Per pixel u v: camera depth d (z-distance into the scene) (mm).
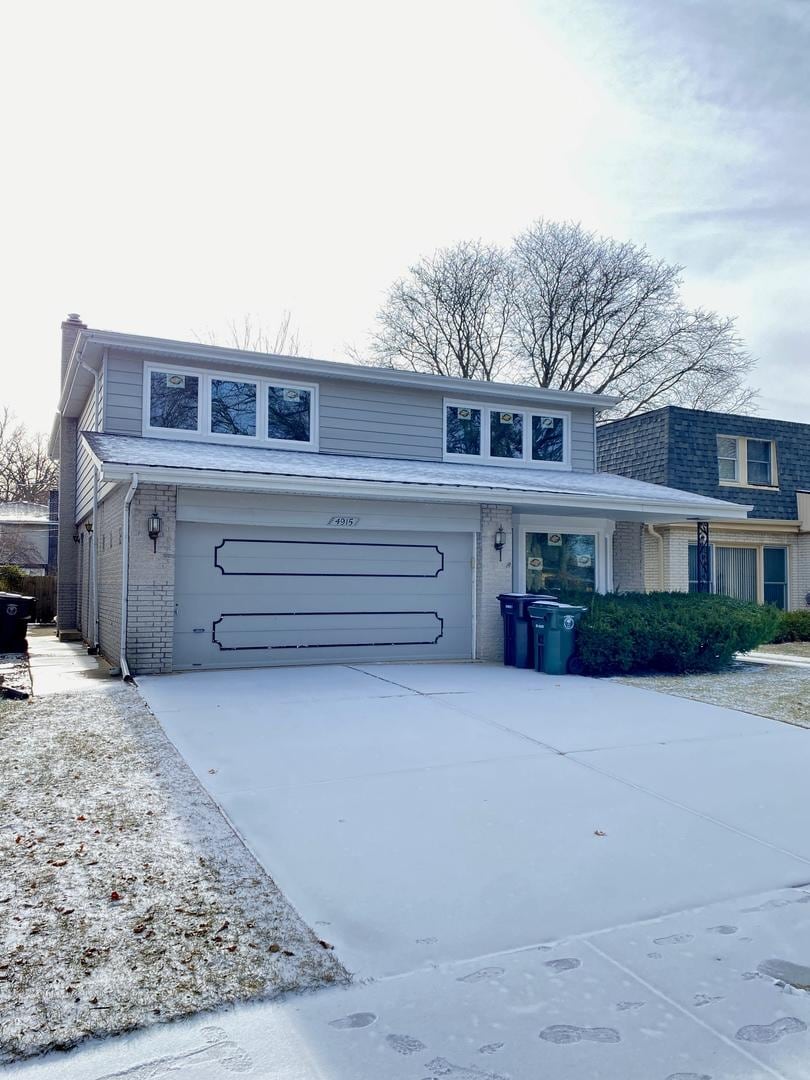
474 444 15656
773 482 20188
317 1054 2578
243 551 11016
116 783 5410
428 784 5566
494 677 10633
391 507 11867
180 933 3336
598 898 3809
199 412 13164
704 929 3525
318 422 14102
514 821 4852
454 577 12484
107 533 12391
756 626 12031
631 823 4871
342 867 4102
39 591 24016
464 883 3938
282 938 3330
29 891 3709
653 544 18422
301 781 5562
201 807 4957
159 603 10219
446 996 2945
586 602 12391
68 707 7914
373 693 9031
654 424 19375
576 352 33625
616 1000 2947
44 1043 2578
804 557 19828
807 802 5352
